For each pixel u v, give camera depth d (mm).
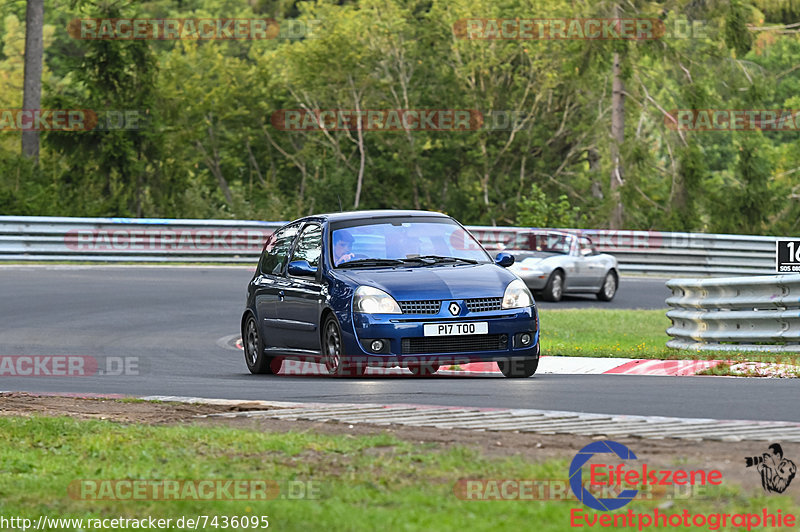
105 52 163250
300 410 32500
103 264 103062
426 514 19828
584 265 92375
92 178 163625
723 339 53062
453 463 24016
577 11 168375
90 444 28172
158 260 106500
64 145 161375
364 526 19188
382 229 45875
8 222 101562
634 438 26359
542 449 25531
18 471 25766
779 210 184625
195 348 59969
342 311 42312
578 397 35062
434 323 41562
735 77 165250
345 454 25703
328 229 45781
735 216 182250
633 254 117312
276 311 46969
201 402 35562
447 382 40531
